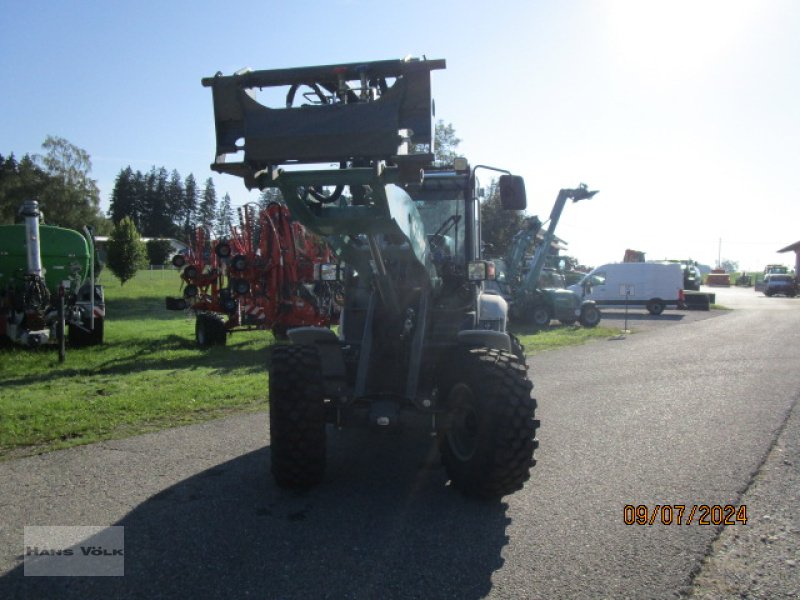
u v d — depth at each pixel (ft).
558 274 77.25
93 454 18.47
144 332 53.47
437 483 16.10
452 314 18.35
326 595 10.53
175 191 375.45
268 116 12.43
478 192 21.08
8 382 29.53
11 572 11.44
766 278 156.25
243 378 30.25
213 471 17.02
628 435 20.70
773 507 14.32
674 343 49.26
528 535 12.85
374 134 12.23
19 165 199.11
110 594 10.64
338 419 15.67
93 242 43.27
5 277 39.78
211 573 11.32
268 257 42.75
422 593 10.57
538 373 34.27
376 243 14.94
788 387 29.09
